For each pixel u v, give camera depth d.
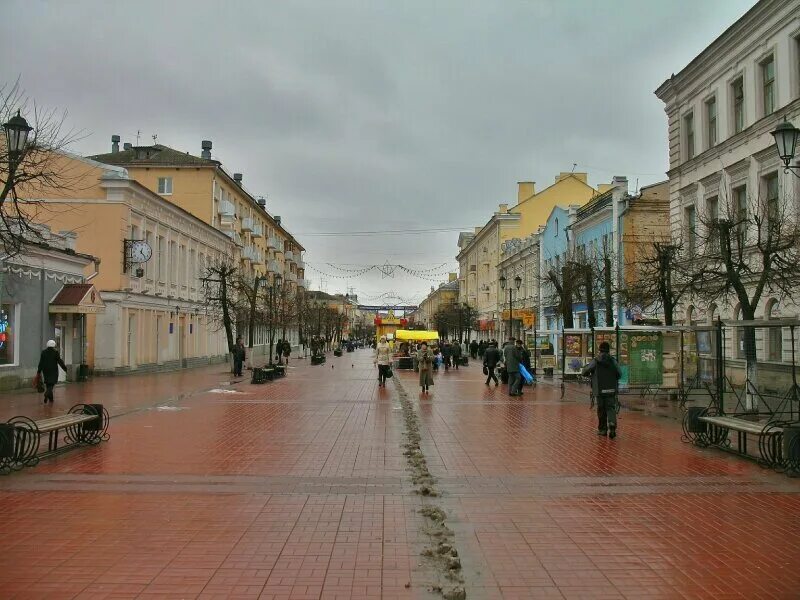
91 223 31.33
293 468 9.71
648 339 20.25
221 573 5.49
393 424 14.60
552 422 15.18
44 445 11.49
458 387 25.84
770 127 20.80
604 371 12.91
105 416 13.77
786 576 5.51
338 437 12.65
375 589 5.16
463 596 5.03
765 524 7.00
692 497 8.14
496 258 68.38
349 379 30.67
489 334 71.44
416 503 7.75
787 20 20.02
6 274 21.59
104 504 7.64
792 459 9.30
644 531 6.74
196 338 45.16
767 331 19.92
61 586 5.20
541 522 7.03
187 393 22.11
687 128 26.98
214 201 50.28
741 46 22.47
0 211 12.05
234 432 13.25
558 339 35.34
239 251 57.53
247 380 29.27
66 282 26.06
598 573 5.56
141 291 34.38
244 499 7.89
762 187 21.39
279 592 5.10
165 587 5.19
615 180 35.53
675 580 5.41
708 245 19.81
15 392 22.05
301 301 70.00
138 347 34.19
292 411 17.05
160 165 48.75
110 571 5.52
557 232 45.84
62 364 18.95
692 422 11.85
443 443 12.11
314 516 7.17
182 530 6.65
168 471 9.48
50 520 7.00
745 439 10.82
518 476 9.30
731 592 5.17
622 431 13.74
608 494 8.27
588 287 27.05
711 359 17.06
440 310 88.12
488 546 6.23
